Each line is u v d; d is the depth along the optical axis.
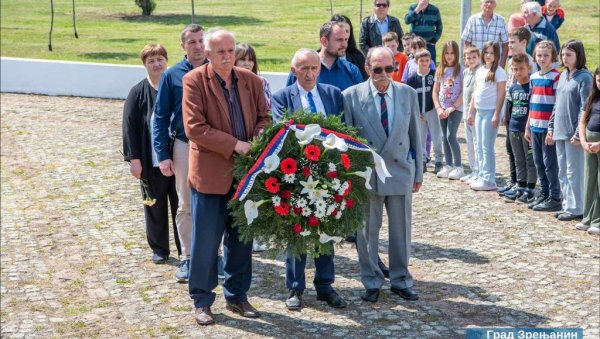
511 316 6.51
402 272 6.77
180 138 6.85
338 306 6.61
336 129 6.00
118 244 8.49
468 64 10.05
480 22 12.50
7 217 9.52
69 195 10.32
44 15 23.09
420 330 6.23
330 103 6.52
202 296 6.33
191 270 6.24
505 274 7.38
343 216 5.95
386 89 6.47
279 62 17.47
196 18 21.66
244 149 5.85
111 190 10.48
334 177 5.84
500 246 8.10
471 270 7.48
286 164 5.77
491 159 9.94
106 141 12.96
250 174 5.77
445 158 10.61
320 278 6.65
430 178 10.59
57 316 6.75
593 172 8.37
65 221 9.33
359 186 6.07
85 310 6.84
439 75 10.42
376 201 6.54
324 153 5.89
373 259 6.70
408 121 6.50
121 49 19.61
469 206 9.40
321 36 7.16
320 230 5.91
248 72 6.18
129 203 9.95
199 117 5.93
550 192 9.11
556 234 8.41
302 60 6.39
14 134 13.46
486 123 9.78
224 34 5.91
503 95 9.64
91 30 21.53
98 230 8.98
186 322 6.47
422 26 14.04
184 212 7.14
